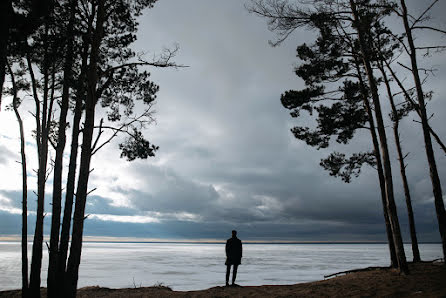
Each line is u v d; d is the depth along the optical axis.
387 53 13.74
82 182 8.26
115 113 11.95
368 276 10.15
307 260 54.09
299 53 13.73
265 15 10.02
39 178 10.07
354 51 12.34
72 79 10.37
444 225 9.90
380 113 10.63
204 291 10.01
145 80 11.34
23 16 7.64
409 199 13.85
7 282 21.50
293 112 14.89
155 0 10.84
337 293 8.21
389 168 10.27
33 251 9.55
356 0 11.09
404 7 10.99
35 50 10.32
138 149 11.55
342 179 14.74
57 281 7.96
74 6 9.45
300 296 8.32
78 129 9.02
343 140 14.73
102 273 30.09
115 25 10.95
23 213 9.59
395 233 9.92
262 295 8.86
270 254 84.69
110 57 11.23
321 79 13.87
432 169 10.25
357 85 13.95
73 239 8.01
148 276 27.36
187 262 49.66
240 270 33.91
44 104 10.46
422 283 8.16
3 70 4.42
